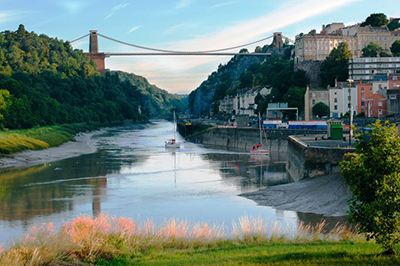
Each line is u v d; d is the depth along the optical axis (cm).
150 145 15662
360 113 13762
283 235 3189
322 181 5978
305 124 12975
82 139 17488
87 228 2906
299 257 2422
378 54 18038
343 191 5269
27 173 8350
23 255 2558
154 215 4938
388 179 2261
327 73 18600
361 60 17825
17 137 12556
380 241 2300
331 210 4756
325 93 16012
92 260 2636
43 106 18800
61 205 5509
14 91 17775
